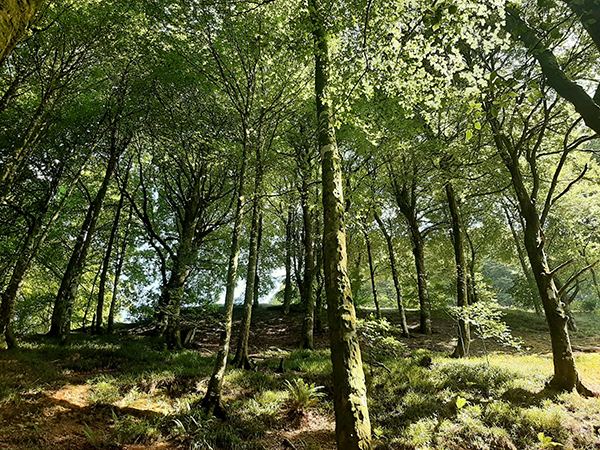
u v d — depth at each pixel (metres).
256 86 8.60
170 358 9.35
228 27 8.04
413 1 4.08
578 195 14.81
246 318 9.20
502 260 24.17
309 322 12.92
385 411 6.41
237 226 7.23
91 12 9.16
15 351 7.93
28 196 12.39
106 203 16.06
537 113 8.53
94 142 11.30
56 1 8.14
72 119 12.10
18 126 10.57
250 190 10.37
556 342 6.88
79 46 9.28
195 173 13.60
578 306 22.02
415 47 4.54
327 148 4.23
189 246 12.41
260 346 13.46
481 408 6.11
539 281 7.31
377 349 8.15
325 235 3.68
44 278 16.42
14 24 3.34
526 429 5.27
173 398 6.53
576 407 5.90
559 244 19.86
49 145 11.48
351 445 2.66
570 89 4.16
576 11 3.78
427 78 5.18
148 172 14.50
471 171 10.52
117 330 15.02
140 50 10.55
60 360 8.05
